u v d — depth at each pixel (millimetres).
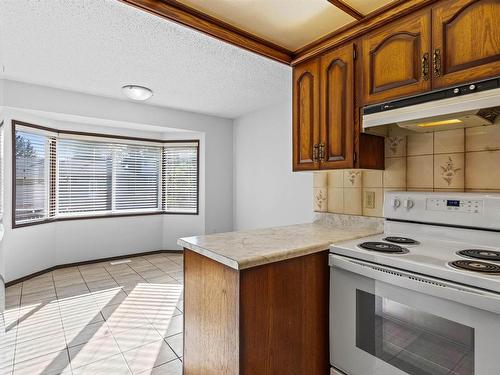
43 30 2064
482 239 1450
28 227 3424
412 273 1179
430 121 1493
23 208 3438
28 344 2064
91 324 2365
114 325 2352
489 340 976
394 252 1339
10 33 2104
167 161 4770
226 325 1264
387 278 1237
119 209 4383
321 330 1506
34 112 3279
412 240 1601
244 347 1199
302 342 1416
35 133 3551
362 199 2076
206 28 1722
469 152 1585
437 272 1101
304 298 1426
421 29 1454
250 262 1192
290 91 3379
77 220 3977
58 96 3309
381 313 1300
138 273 3662
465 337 1037
